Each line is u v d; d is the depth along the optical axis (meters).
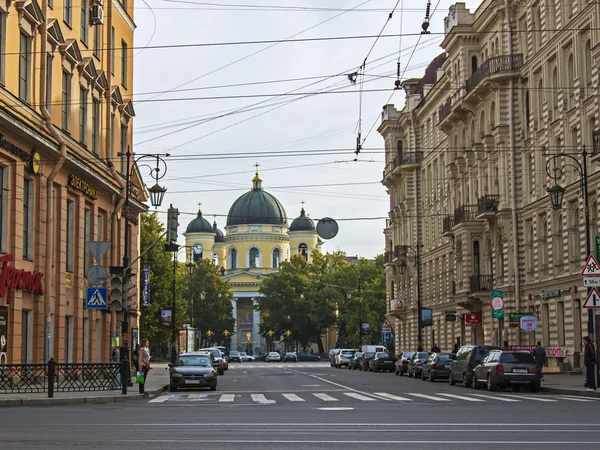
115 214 47.53
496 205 53.59
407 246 72.94
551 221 46.56
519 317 42.44
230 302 142.50
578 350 44.00
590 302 31.11
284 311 132.75
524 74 50.62
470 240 58.00
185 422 19.22
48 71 37.16
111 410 23.86
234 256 169.38
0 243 32.75
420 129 79.56
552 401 27.25
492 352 35.56
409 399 29.19
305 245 168.38
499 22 53.41
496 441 15.00
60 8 38.97
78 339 41.38
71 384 31.36
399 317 84.44
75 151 39.84
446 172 67.12
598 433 16.38
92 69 42.88
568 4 44.28
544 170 48.19
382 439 15.41
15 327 33.38
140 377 31.83
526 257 50.59
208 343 141.75
